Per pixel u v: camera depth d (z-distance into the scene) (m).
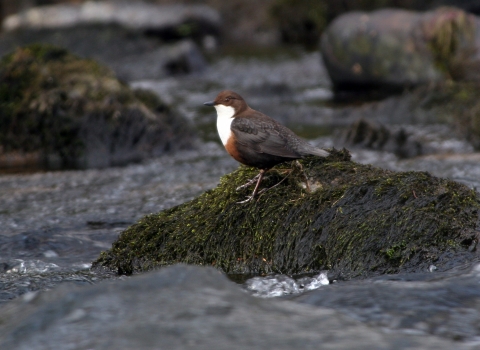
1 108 16.25
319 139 16.36
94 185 12.98
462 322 5.08
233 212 7.64
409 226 6.80
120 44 30.73
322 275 6.93
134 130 16.19
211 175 13.43
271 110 20.19
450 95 18.45
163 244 7.84
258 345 4.33
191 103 22.30
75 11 34.53
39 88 16.23
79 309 4.79
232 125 7.93
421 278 6.21
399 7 33.00
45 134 16.06
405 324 5.07
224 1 38.62
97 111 16.05
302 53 30.94
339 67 22.66
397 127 16.92
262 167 7.82
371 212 7.07
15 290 7.21
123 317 4.67
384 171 7.77
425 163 13.04
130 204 11.22
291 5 35.06
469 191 7.18
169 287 5.12
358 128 15.63
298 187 7.76
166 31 34.72
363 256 6.83
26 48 17.23
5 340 4.53
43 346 4.38
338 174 7.77
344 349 4.34
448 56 20.58
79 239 9.38
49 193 12.35
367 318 5.21
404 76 21.38
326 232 7.14
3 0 39.53
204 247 7.61
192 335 4.42
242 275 7.30
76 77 16.59
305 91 23.59
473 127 15.88
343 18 22.95
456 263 6.41
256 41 36.16
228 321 4.63
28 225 10.16
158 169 14.36
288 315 4.86
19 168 15.21
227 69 28.78
